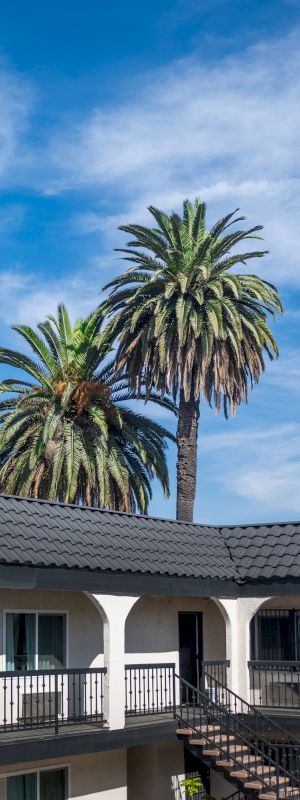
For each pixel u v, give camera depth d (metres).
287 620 23.77
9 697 19.02
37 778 19.42
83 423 37.72
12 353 37.72
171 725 20.28
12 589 19.59
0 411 38.50
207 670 23.52
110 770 21.02
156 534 22.28
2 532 18.16
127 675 21.94
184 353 35.22
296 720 21.08
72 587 18.61
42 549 18.36
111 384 38.72
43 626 20.22
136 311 35.09
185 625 24.34
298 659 23.39
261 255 36.53
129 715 20.28
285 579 22.28
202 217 36.84
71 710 20.38
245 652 22.62
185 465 37.09
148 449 38.38
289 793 19.16
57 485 35.44
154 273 34.62
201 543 23.31
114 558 19.70
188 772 22.81
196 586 21.66
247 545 23.70
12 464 36.91
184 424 37.25
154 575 20.44
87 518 21.00
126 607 19.73
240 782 19.53
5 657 19.19
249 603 22.75
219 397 35.31
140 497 38.94
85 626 21.11
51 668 20.19
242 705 22.20
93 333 38.56
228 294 36.62
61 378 37.88
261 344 36.16
